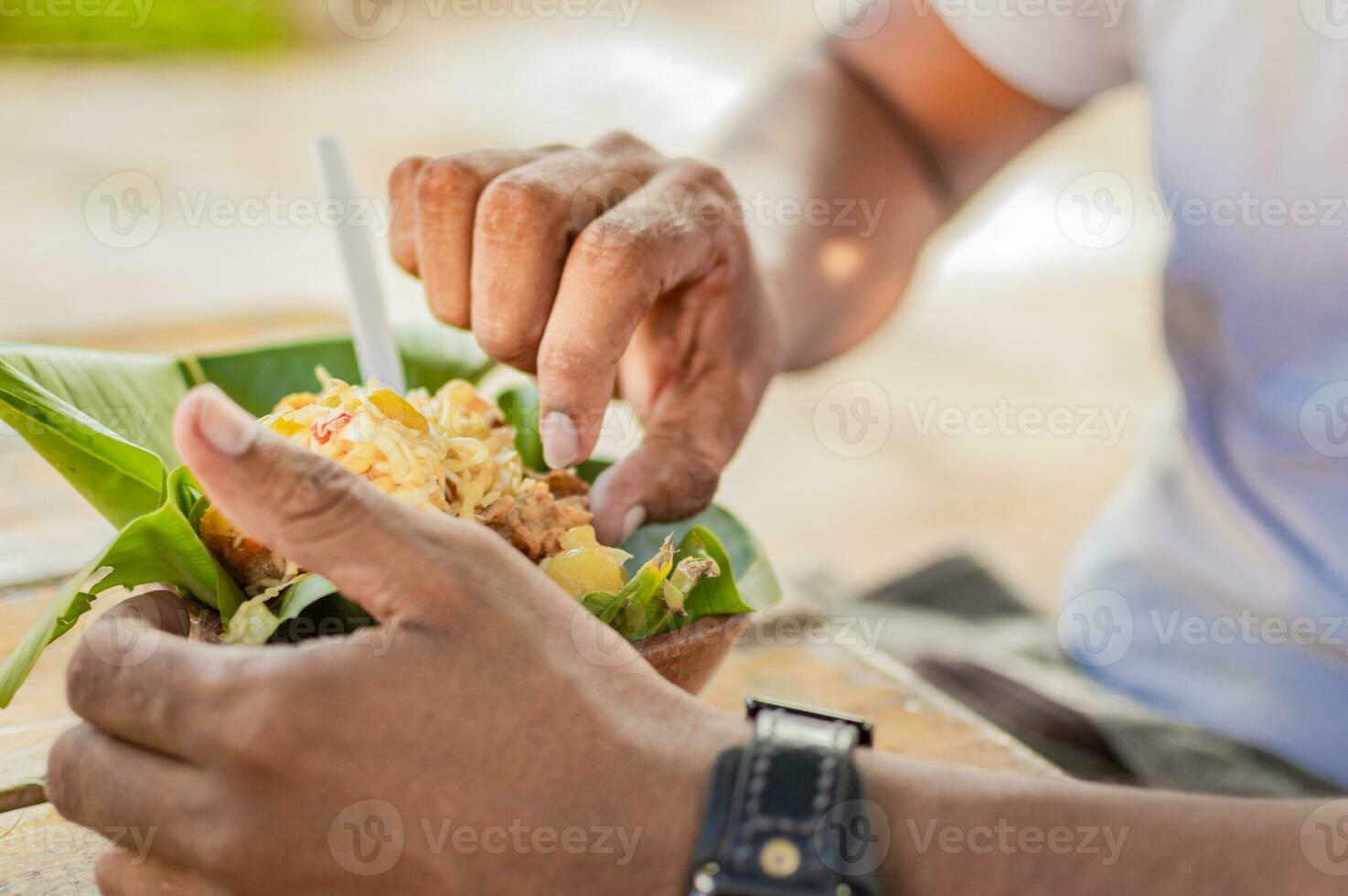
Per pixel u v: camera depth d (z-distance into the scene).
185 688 0.59
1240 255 0.92
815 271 0.98
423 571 0.60
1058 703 0.91
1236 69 0.92
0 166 3.06
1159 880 0.61
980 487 2.28
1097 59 1.06
